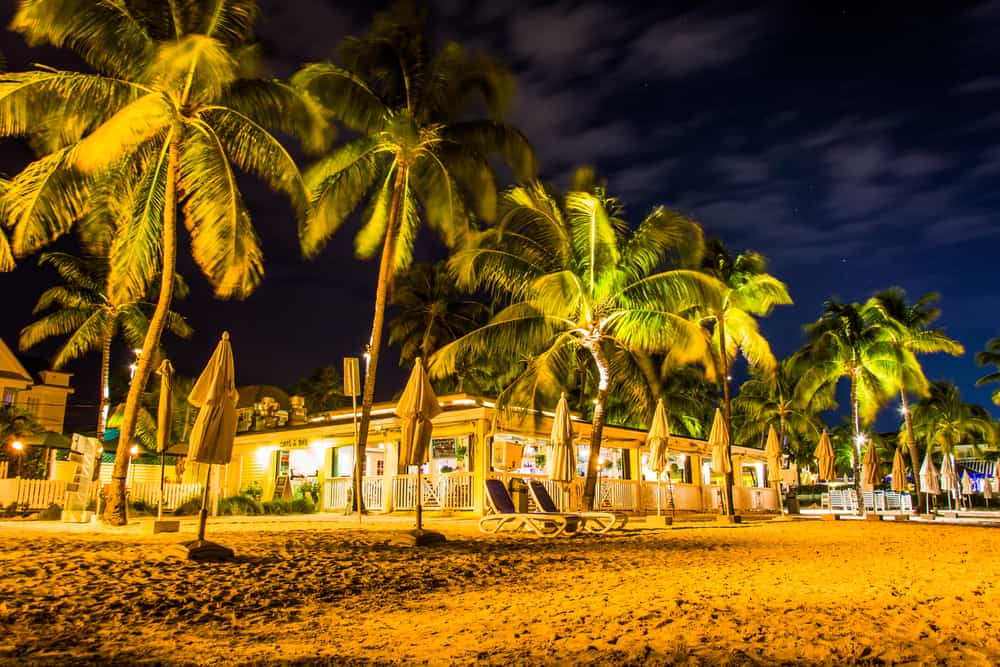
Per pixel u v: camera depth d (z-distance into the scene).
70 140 16.39
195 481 31.80
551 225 21.55
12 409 32.50
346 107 20.80
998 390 45.25
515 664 4.99
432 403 13.18
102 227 18.66
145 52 15.55
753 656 5.11
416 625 6.45
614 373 24.47
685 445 30.19
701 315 25.89
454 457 24.95
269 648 5.57
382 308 20.52
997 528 21.70
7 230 16.05
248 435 29.56
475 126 22.11
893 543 15.09
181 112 15.58
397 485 23.64
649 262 21.62
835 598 7.58
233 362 10.33
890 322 36.28
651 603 7.29
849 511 43.50
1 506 21.48
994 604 7.29
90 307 30.23
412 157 21.42
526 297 21.78
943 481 33.62
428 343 40.06
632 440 27.84
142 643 5.73
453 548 12.24
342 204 21.72
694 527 19.67
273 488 28.25
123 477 13.96
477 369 40.97
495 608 7.24
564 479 16.61
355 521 18.30
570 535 15.53
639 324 21.00
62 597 7.10
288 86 17.14
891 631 5.92
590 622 6.36
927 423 56.09
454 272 21.16
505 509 15.84
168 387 14.09
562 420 16.98
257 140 17.09
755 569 10.31
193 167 16.48
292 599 7.64
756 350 25.91
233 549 10.45
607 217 20.84
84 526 14.84
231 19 16.42
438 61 21.39
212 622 6.58
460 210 22.19
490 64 21.66
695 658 5.07
